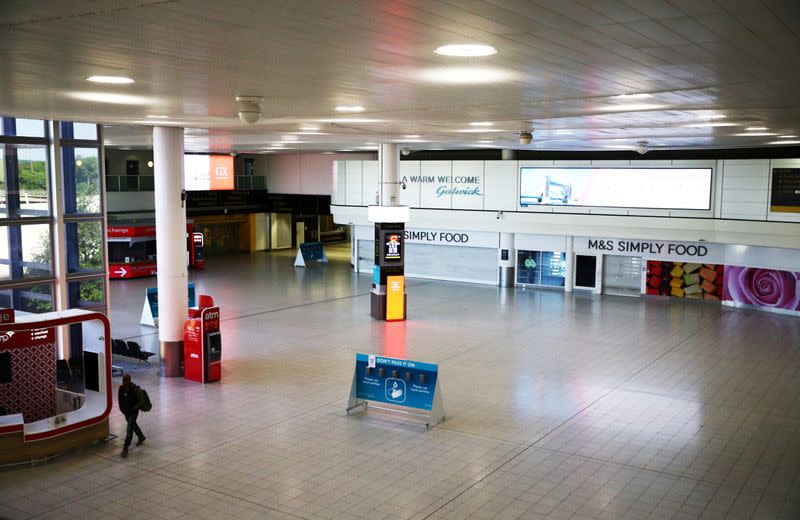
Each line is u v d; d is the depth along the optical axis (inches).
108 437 457.7
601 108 413.7
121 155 1427.2
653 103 383.6
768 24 183.8
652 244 1019.3
